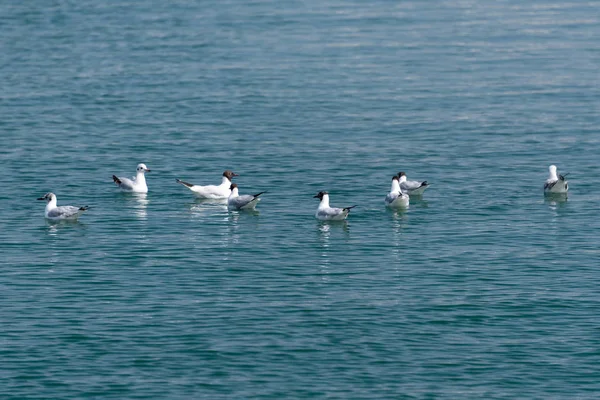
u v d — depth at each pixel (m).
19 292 44.50
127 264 48.38
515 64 105.69
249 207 58.22
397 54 110.94
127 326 40.75
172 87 95.25
